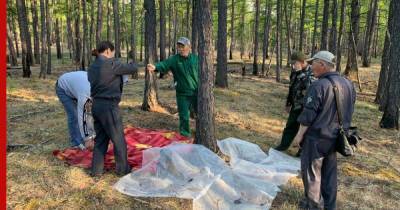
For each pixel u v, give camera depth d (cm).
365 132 871
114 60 510
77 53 2186
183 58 686
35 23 2080
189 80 691
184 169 528
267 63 2692
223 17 1340
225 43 1356
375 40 3491
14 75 1703
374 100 1418
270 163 602
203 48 569
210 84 578
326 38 1555
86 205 449
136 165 559
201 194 472
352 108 434
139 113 884
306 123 421
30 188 481
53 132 724
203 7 555
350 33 1975
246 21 4003
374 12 2422
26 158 577
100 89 504
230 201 475
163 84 1427
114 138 518
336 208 482
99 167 524
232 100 1146
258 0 1986
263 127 856
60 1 2600
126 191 483
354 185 553
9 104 988
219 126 831
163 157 541
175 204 460
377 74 2173
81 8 2258
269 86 1551
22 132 721
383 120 920
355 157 676
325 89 415
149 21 881
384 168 627
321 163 436
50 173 526
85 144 614
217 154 593
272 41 3095
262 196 484
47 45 1767
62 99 630
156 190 490
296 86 648
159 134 695
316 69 436
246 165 567
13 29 2892
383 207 493
